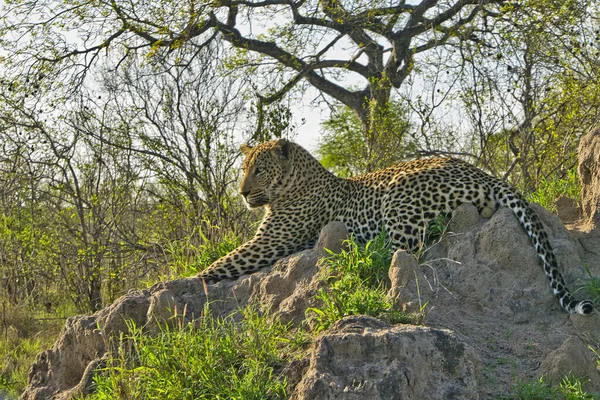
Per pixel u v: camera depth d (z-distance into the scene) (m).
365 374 6.75
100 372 8.57
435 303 8.36
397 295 8.05
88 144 17.94
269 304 8.77
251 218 15.30
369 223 10.10
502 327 8.23
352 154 23.97
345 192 10.62
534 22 19.47
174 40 22.69
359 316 7.41
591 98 15.61
